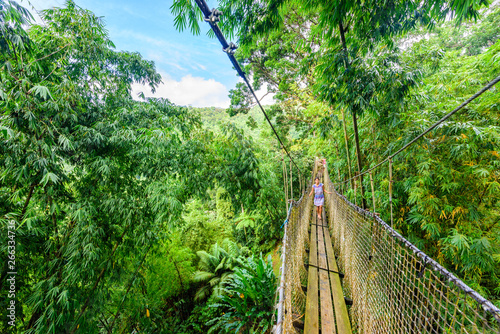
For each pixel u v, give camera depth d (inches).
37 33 117.1
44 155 98.7
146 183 153.6
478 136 87.6
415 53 121.1
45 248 113.3
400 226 122.0
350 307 89.9
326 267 107.5
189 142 177.0
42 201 101.0
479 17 63.4
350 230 107.0
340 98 101.7
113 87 162.7
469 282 98.8
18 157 90.0
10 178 99.0
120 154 144.1
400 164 117.7
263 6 76.7
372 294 68.9
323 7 79.7
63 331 113.7
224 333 171.9
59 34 121.2
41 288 106.6
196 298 245.8
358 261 88.0
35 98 93.7
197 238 330.6
